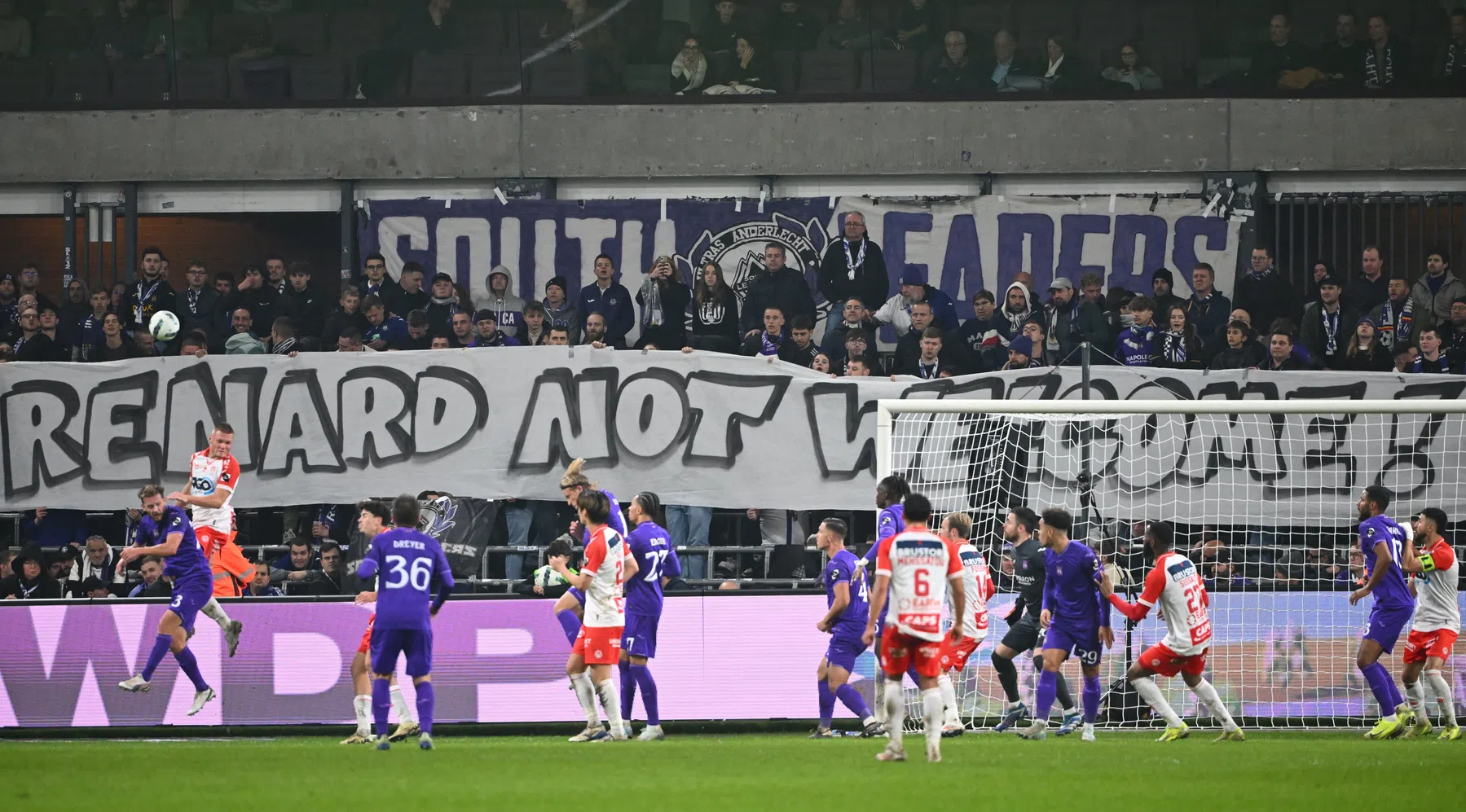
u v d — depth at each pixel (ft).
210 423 190.29
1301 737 142.51
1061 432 180.24
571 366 187.62
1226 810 79.71
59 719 163.22
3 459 191.31
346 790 90.27
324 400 189.57
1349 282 219.20
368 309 201.87
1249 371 183.83
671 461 186.09
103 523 196.54
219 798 86.74
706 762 108.17
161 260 209.15
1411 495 179.73
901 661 106.32
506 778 97.04
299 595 173.78
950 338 191.21
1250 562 174.91
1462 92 223.71
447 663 161.38
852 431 184.44
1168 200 218.59
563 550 149.48
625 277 223.71
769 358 185.98
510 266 225.35
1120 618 160.66
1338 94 224.94
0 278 214.90
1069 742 132.26
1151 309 192.95
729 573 186.70
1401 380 181.78
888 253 220.02
